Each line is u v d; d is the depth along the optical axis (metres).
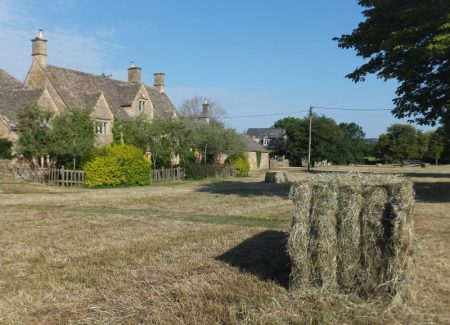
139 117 35.19
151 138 34.69
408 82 21.12
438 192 22.64
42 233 11.51
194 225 12.85
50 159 30.48
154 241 10.37
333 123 74.69
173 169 37.09
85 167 28.91
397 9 19.70
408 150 82.69
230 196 22.27
